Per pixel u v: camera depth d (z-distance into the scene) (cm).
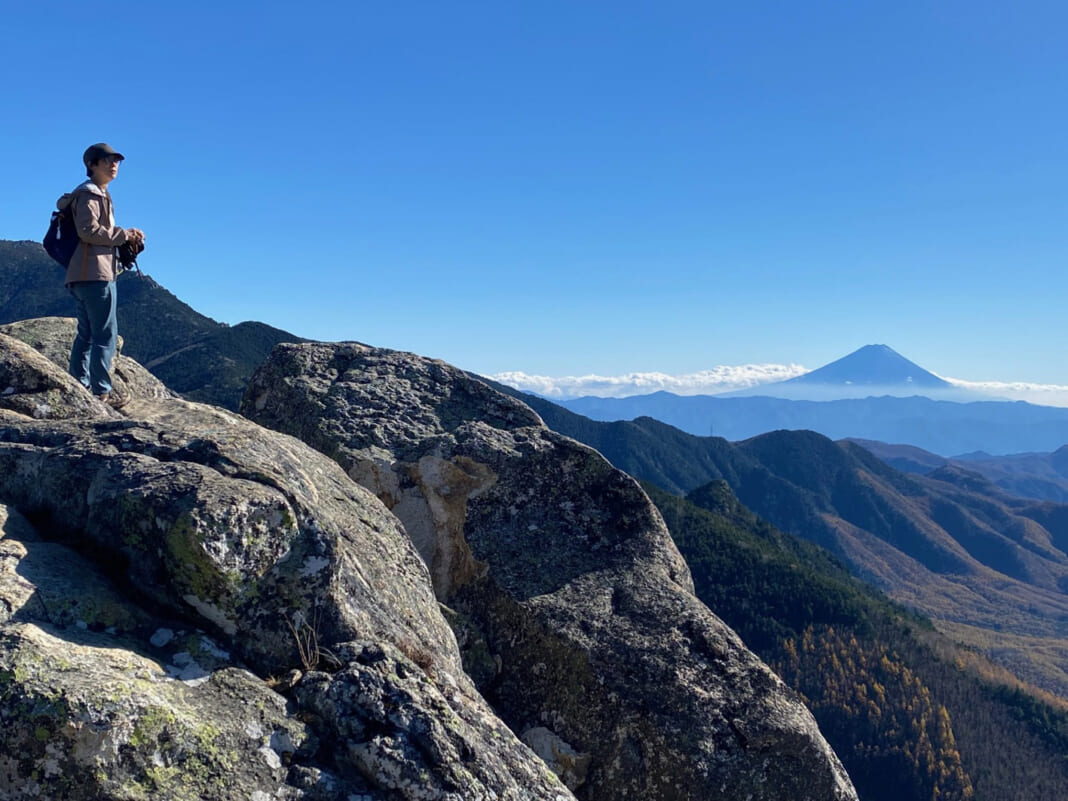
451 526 949
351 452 998
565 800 502
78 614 459
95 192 885
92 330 931
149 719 404
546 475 984
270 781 425
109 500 519
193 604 489
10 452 591
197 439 590
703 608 844
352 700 471
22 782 376
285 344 1173
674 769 707
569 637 797
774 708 742
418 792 442
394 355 1176
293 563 520
